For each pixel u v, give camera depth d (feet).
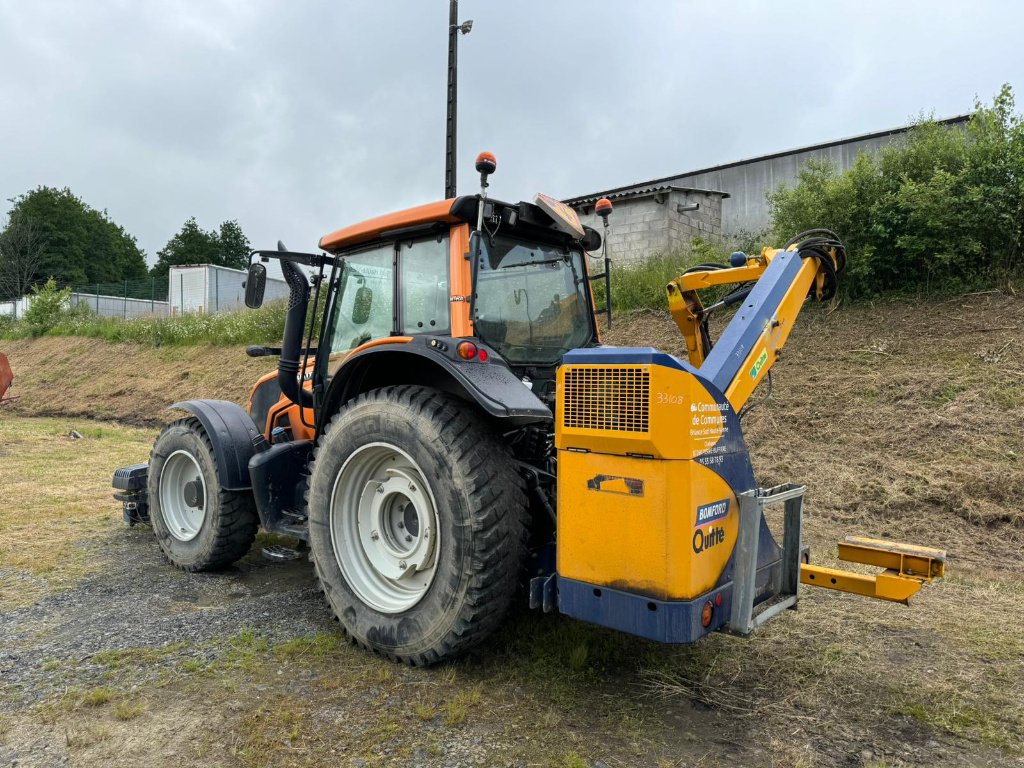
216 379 45.83
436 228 10.98
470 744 7.84
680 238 46.50
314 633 11.04
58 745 7.88
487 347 10.53
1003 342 22.27
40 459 27.35
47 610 12.01
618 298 33.30
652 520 7.65
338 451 10.69
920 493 17.49
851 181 27.37
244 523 13.89
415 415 9.73
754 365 9.70
